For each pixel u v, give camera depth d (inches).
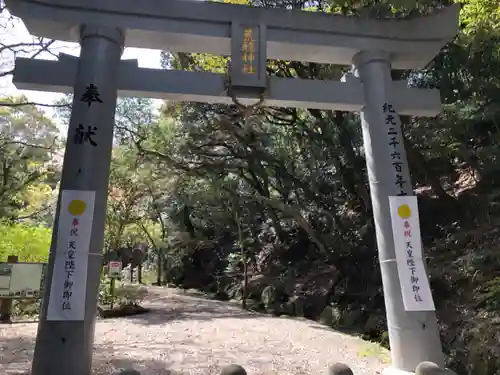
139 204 818.8
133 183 629.3
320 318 508.4
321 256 655.1
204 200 717.9
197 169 638.5
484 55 421.1
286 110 587.8
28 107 567.2
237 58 208.2
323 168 636.1
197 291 845.2
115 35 200.7
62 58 196.5
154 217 956.6
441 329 376.8
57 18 196.5
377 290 493.4
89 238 174.1
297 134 616.1
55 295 165.8
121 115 641.0
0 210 521.3
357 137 544.1
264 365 231.6
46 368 161.2
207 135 632.4
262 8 218.2
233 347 277.4
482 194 462.9
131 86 199.9
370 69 223.8
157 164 643.5
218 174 640.4
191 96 208.5
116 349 257.3
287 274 662.5
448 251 449.1
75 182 179.3
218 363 232.1
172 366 221.9
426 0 318.3
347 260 568.7
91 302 173.3
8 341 261.7
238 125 611.5
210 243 913.5
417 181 540.4
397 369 189.8
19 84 193.8
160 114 677.9
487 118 437.1
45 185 673.0
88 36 198.1
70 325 165.5
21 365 206.7
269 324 381.1
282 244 745.0
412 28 229.9
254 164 634.8
